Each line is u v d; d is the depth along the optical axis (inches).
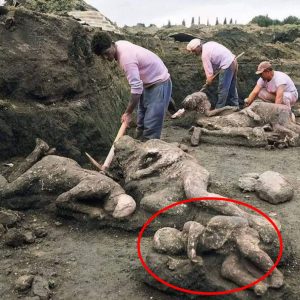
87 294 130.1
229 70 333.7
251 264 127.3
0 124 202.4
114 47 201.2
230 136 291.1
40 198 179.8
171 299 128.8
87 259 148.8
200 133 298.2
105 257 150.0
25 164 191.2
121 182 191.0
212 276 126.6
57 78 228.2
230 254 130.0
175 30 743.7
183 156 184.7
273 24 1119.6
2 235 161.0
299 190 209.9
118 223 166.2
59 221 174.2
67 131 219.9
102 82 277.3
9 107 205.8
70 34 245.1
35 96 219.1
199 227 133.6
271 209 189.2
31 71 217.6
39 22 229.8
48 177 179.2
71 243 159.6
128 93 334.3
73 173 179.2
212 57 333.4
